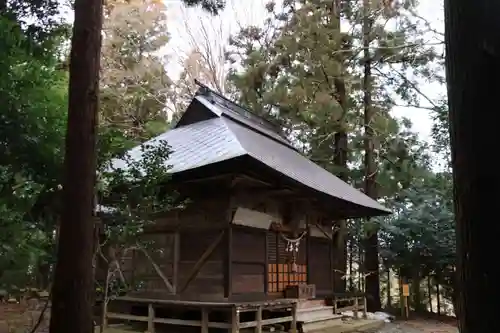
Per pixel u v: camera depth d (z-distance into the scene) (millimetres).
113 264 6457
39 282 5512
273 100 14133
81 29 3561
